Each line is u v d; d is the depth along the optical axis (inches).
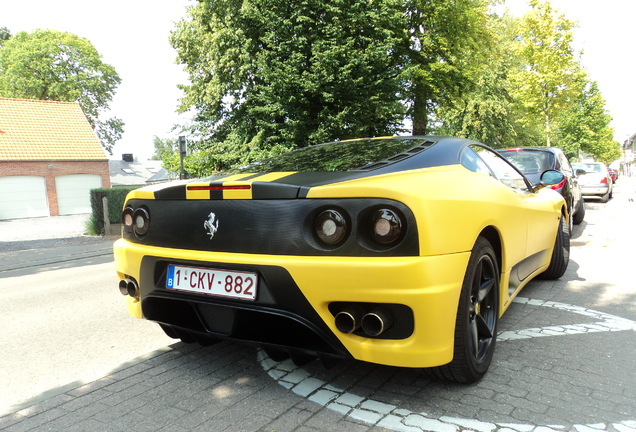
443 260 83.8
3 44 1663.4
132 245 110.1
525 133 1573.6
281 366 113.9
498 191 115.0
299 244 86.0
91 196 571.5
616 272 209.2
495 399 93.3
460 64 895.1
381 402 93.4
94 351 134.7
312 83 660.1
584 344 122.9
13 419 93.4
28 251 440.8
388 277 79.9
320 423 86.1
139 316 113.9
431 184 90.7
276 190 88.0
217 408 93.7
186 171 862.5
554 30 964.0
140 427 87.7
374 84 687.1
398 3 729.6
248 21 733.3
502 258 113.8
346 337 86.5
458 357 91.4
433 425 83.9
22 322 173.5
